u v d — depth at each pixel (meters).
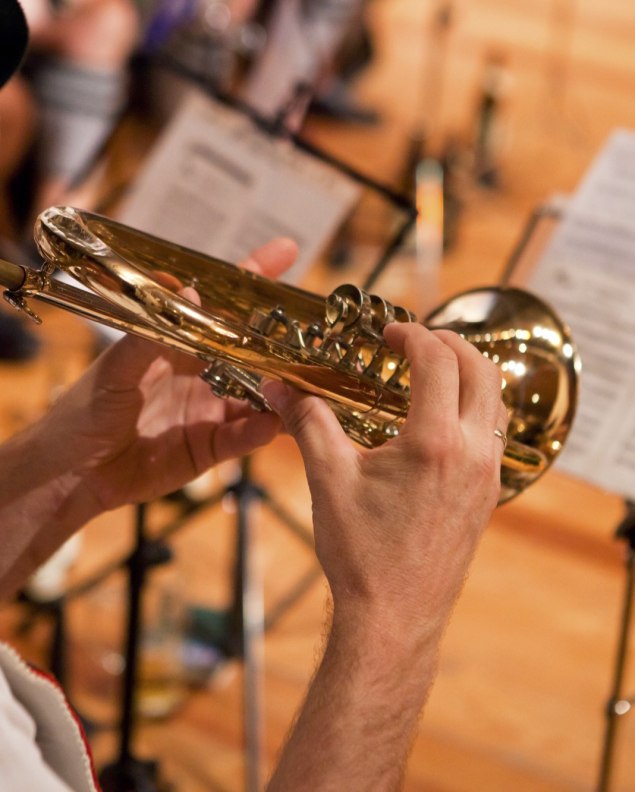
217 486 2.98
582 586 2.83
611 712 1.76
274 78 2.70
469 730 2.37
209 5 3.69
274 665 2.48
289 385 1.07
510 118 5.49
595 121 5.57
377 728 0.87
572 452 1.63
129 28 3.59
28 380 3.35
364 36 5.17
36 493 1.23
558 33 6.71
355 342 1.09
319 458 0.93
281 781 0.86
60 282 1.03
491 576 2.83
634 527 1.70
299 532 2.28
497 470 0.92
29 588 2.43
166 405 1.26
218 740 2.30
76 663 2.39
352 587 0.89
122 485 1.27
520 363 1.23
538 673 2.54
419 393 0.93
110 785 1.92
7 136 3.44
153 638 2.35
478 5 7.06
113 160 2.38
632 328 1.70
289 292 1.24
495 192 4.75
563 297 1.75
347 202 1.89
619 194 1.80
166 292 1.02
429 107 5.56
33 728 0.88
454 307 1.29
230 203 1.92
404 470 0.90
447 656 2.57
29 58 3.48
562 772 2.29
